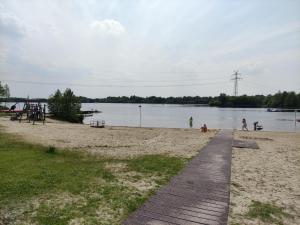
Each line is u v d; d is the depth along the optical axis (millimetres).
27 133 24297
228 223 7105
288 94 155000
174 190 9195
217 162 13758
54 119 54812
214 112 132250
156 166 12656
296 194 9562
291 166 13852
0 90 77000
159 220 6871
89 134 25750
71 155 14812
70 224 6672
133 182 10094
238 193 9406
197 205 7902
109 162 13406
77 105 62656
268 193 9562
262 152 17734
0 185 9117
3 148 15875
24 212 7270
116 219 7000
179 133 28266
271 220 7395
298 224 7230
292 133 30531
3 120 38281
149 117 89562
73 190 9000
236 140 22688
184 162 13688
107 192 8930
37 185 9297
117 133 27453
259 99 184250
